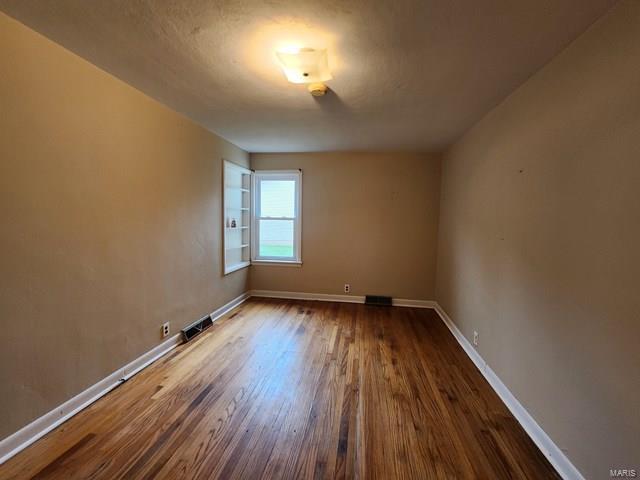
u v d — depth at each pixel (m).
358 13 1.38
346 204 4.50
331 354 2.83
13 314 1.54
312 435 1.76
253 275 4.76
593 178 1.38
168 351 2.79
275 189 4.70
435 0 1.28
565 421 1.53
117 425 1.80
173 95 2.38
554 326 1.63
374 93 2.26
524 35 1.51
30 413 1.64
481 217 2.69
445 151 4.07
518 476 1.51
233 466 1.53
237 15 1.41
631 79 1.18
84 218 1.92
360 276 4.55
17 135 1.52
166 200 2.70
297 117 2.86
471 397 2.18
